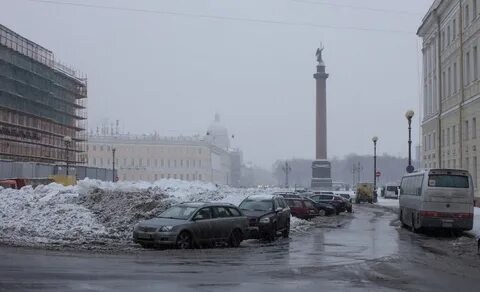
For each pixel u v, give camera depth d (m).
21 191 33.16
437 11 58.41
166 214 20.02
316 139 96.25
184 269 13.79
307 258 17.17
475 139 45.69
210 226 19.83
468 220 26.97
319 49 98.12
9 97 67.69
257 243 22.53
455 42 52.44
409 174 31.67
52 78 81.19
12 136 68.12
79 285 10.92
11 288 10.40
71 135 89.00
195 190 40.03
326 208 45.12
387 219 40.62
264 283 11.94
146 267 13.93
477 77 45.72
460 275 13.90
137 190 32.97
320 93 96.62
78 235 21.95
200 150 155.38
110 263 14.52
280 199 25.94
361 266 15.33
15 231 22.64
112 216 26.52
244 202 25.00
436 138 59.38
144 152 150.25
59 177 58.62
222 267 14.46
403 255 18.33
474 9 46.72
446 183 27.16
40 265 13.68
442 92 57.78
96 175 82.69
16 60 69.69
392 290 11.47
